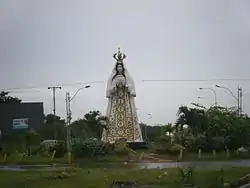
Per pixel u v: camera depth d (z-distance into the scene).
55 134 86.31
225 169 35.88
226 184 26.34
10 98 111.56
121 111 88.00
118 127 87.50
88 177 33.22
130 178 31.28
